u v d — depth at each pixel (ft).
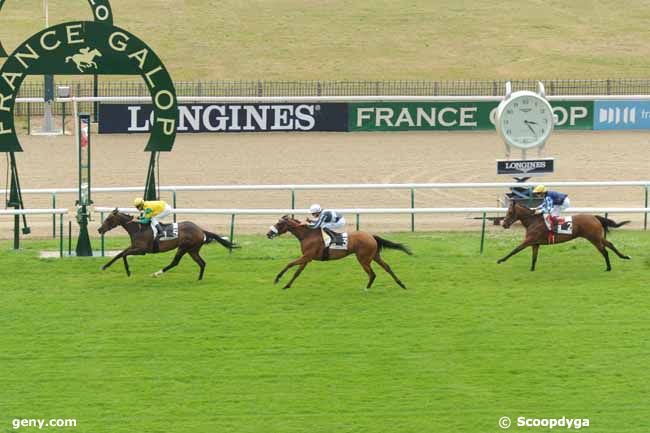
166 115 103.86
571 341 81.35
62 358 78.07
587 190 137.39
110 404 70.74
